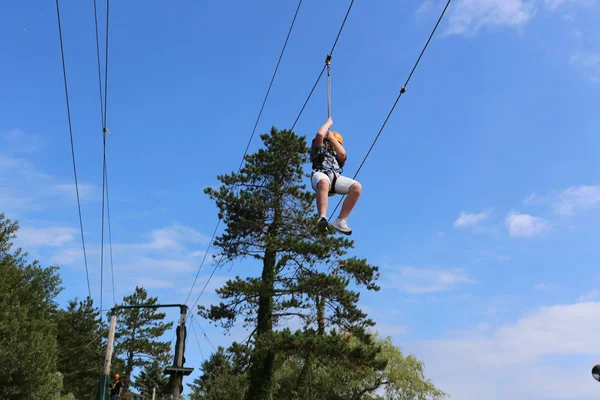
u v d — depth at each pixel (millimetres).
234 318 28109
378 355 34156
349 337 26953
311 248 26703
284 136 29562
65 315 57938
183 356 23078
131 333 59594
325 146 6941
